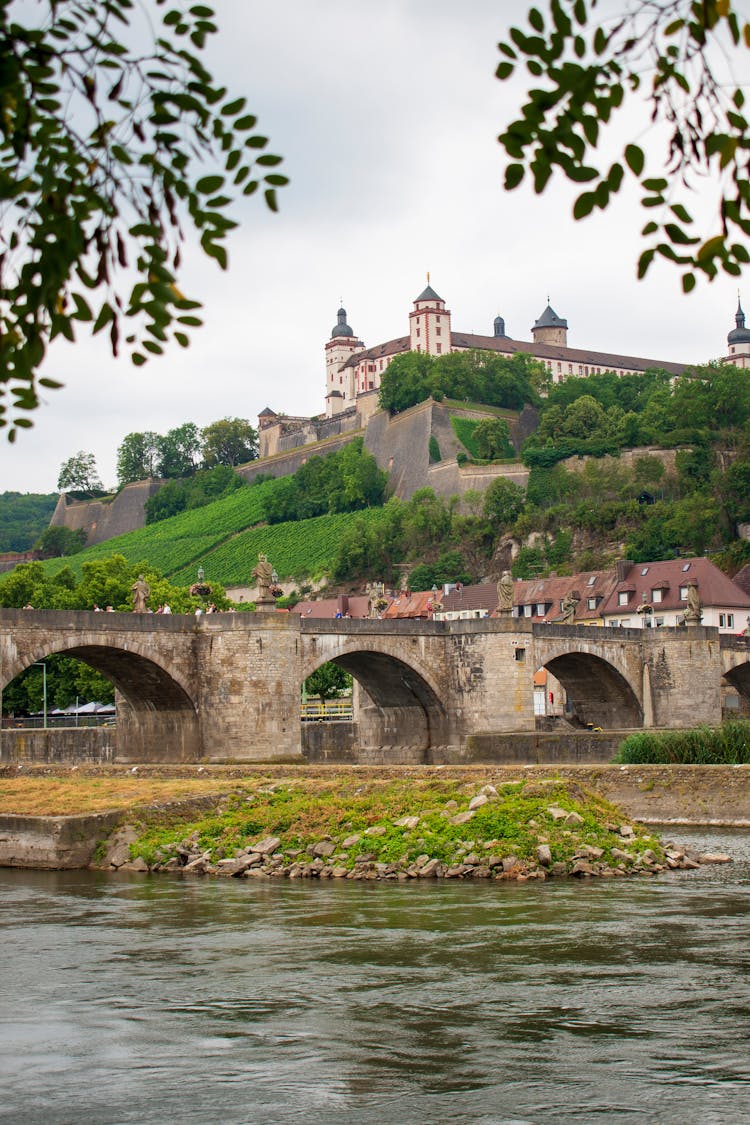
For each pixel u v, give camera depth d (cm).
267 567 10175
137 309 1316
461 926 4325
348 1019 3222
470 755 10994
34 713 16512
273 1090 2703
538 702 16700
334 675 17688
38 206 1300
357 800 6212
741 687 14988
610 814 5981
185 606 17188
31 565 18738
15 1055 2970
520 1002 3338
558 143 1301
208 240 1367
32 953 4053
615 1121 2478
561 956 3856
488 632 11488
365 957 3909
